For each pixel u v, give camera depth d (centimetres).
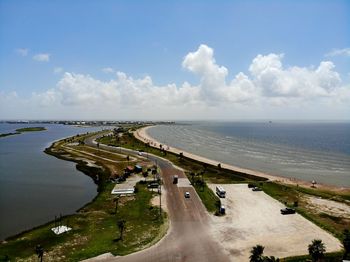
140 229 7362
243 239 6844
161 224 7638
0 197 10669
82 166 15725
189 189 10806
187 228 7412
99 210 8825
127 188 10881
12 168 15712
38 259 5972
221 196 9938
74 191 11462
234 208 8925
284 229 7425
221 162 18038
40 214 8931
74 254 6144
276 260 5544
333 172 15438
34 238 6994
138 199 9700
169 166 15112
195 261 5862
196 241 6719
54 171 14950
